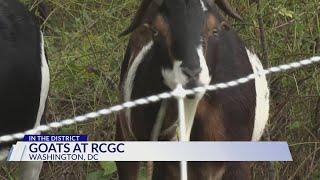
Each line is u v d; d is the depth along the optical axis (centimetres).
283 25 698
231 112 507
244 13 698
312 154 673
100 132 694
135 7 723
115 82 700
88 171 676
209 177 503
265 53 658
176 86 452
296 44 693
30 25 562
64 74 695
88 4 737
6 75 533
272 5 700
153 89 505
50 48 704
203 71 454
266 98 568
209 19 477
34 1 737
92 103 703
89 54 692
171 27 469
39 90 565
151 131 517
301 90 692
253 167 676
